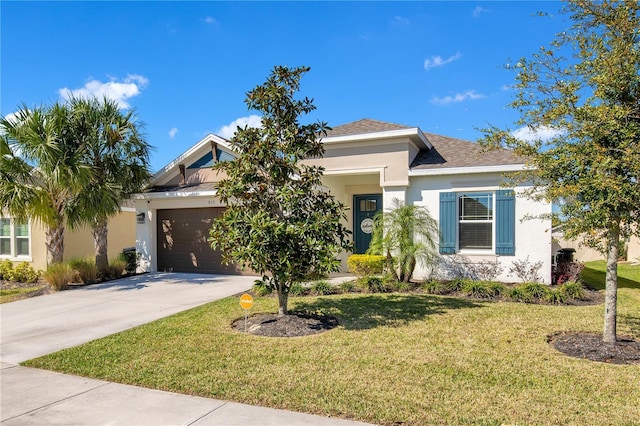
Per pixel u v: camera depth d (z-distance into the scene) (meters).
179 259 15.17
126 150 14.01
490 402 4.28
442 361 5.50
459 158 12.32
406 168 12.10
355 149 12.74
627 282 12.65
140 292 11.49
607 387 4.62
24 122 12.42
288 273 7.25
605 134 5.29
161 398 4.62
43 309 9.89
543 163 5.83
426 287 10.38
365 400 4.38
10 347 6.85
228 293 10.89
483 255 11.40
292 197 7.21
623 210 5.43
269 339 6.68
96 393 4.82
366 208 14.48
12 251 16.88
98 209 13.19
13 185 12.38
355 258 12.41
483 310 8.30
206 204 14.47
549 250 10.79
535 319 7.55
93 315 9.02
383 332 6.89
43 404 4.55
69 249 17.03
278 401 4.43
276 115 7.50
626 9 5.34
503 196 11.16
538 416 3.97
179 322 7.92
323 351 5.99
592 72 5.66
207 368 5.46
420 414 4.05
